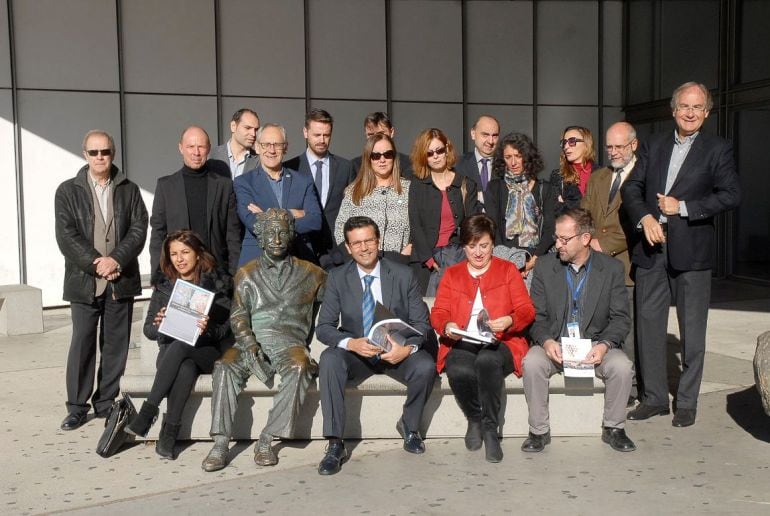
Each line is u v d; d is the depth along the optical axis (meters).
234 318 5.09
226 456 4.73
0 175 11.18
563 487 4.24
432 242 5.98
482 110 13.64
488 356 4.84
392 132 6.91
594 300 5.12
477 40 13.53
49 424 5.66
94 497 4.25
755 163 11.95
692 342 5.31
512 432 5.17
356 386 5.01
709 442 4.95
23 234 11.36
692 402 5.32
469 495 4.16
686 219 5.26
